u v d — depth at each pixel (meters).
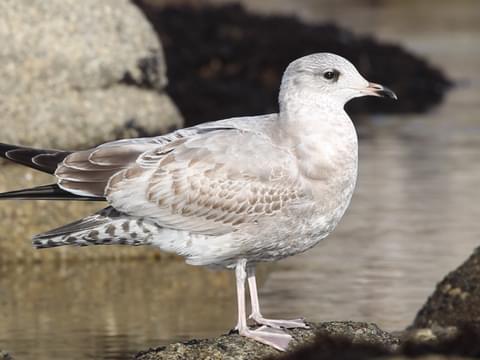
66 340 12.93
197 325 13.58
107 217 10.77
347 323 10.88
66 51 17.09
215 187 10.56
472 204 19.05
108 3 17.64
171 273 16.22
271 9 43.22
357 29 39.56
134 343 12.81
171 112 17.91
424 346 8.77
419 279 15.22
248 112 26.89
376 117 28.16
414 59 32.31
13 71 16.86
